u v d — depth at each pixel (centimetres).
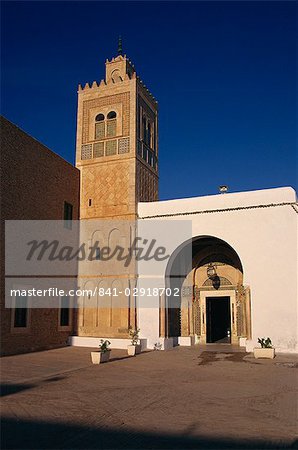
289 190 1791
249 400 880
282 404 847
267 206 1812
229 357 1614
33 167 1798
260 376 1187
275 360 1516
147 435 644
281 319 1711
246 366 1381
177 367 1363
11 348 1599
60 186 2003
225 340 2391
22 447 585
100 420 721
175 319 2198
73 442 609
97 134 2233
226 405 837
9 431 654
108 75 2358
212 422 716
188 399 888
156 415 757
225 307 2750
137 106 2211
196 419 734
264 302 1744
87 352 1719
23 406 805
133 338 1759
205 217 1916
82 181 2195
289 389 998
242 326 2139
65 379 1115
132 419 730
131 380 1116
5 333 1569
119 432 658
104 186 2141
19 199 1692
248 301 1769
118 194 2100
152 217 2020
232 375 1205
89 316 2027
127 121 2170
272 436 644
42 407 801
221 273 2206
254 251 1798
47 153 1911
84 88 2316
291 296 1711
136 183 2100
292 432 664
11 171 1653
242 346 2006
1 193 1588
